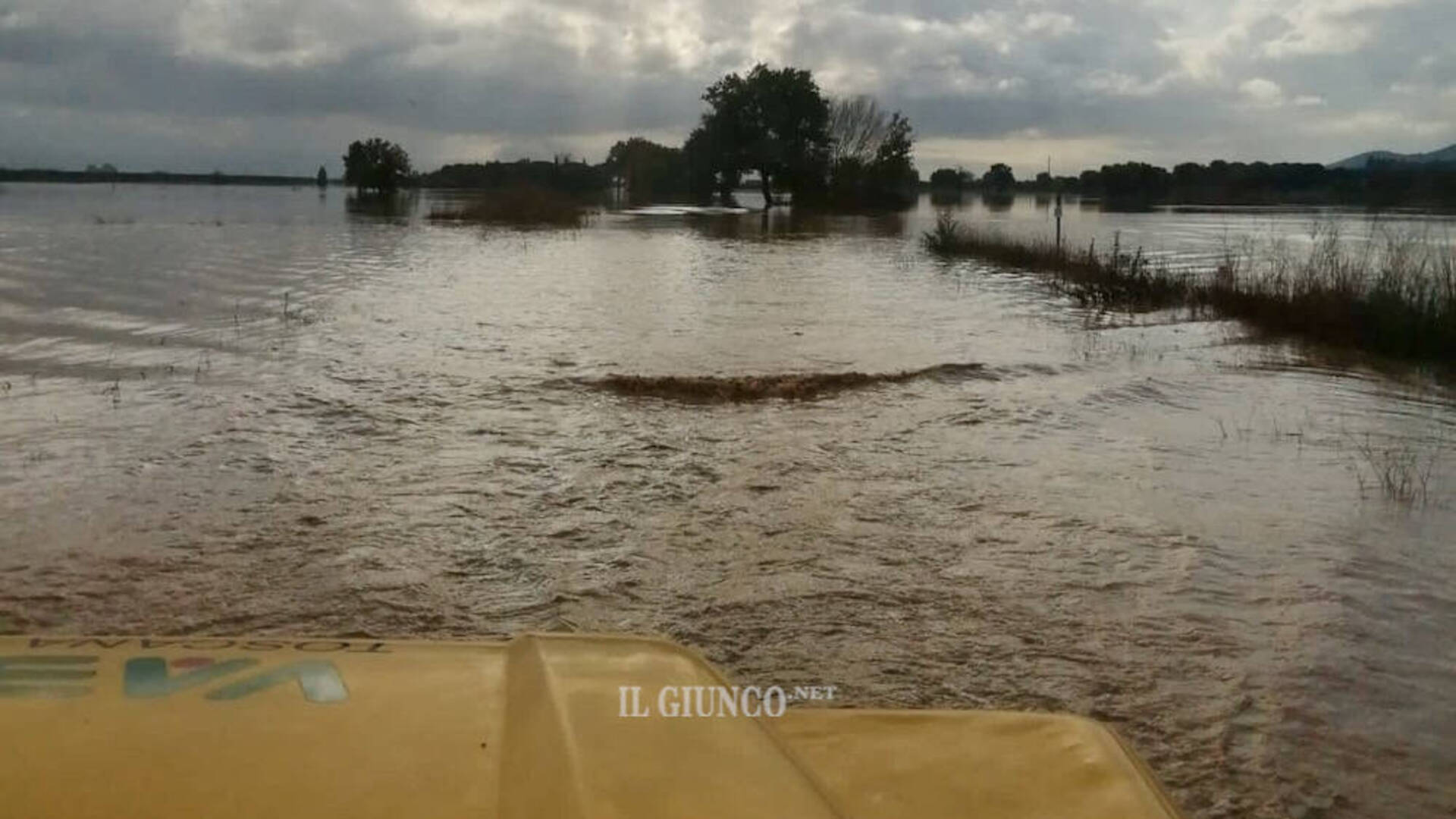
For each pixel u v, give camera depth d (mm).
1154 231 38750
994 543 6184
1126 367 12266
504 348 12141
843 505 6805
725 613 5156
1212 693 4434
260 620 4941
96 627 4793
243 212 44125
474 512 6508
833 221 48750
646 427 8688
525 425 8609
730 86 63312
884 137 62875
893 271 23953
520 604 5223
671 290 18844
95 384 9734
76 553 5660
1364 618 5203
